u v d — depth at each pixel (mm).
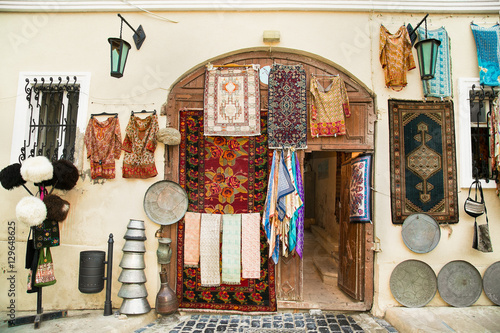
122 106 4086
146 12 4137
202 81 4121
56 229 3676
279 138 3918
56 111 4309
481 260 3898
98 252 3723
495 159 3900
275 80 3988
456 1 3998
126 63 4129
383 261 3889
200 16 4133
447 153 3969
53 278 3582
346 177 4555
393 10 4047
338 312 3922
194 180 4004
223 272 3836
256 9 4082
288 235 3807
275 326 3553
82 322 3469
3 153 4113
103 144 4020
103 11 4184
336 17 4098
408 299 3846
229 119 3982
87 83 4125
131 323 3484
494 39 4023
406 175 3953
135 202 3986
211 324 3605
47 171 3439
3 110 4164
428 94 3951
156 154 4000
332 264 5332
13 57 4223
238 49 4078
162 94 4070
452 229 3920
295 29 4082
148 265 3912
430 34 4000
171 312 3717
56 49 4199
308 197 9195
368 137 4008
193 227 3926
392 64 3918
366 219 3918
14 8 4184
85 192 4023
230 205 3969
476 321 3430
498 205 3943
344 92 3988
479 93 4023
